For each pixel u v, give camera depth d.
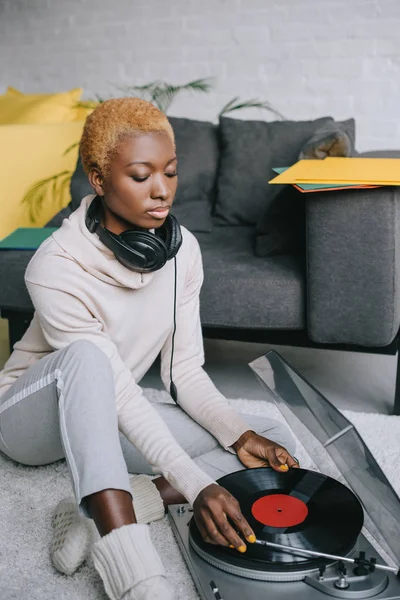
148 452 1.39
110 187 1.39
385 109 3.66
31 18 4.32
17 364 1.67
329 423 1.47
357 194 2.11
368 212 2.11
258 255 2.51
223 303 2.36
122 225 1.47
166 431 1.41
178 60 4.01
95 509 1.21
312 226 2.18
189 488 1.33
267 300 2.32
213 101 3.98
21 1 4.32
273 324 2.33
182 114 4.06
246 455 1.63
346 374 2.65
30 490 1.73
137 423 1.41
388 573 1.28
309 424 1.51
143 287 1.56
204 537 1.33
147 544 1.17
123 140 1.36
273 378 1.65
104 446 1.25
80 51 4.24
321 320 2.24
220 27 3.88
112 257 1.49
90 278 1.49
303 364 2.75
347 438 1.43
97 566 1.19
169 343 1.73
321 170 2.23
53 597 1.33
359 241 2.14
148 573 1.15
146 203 1.38
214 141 3.23
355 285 2.18
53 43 4.30
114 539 1.17
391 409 2.32
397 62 3.59
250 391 2.47
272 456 1.57
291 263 2.42
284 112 3.85
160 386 2.52
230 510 1.29
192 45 3.96
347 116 3.73
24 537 1.54
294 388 1.58
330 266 2.19
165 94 4.07
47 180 3.36
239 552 1.29
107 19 4.12
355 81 3.68
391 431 2.06
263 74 3.85
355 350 2.31
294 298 2.31
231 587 1.27
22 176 3.31
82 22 4.20
